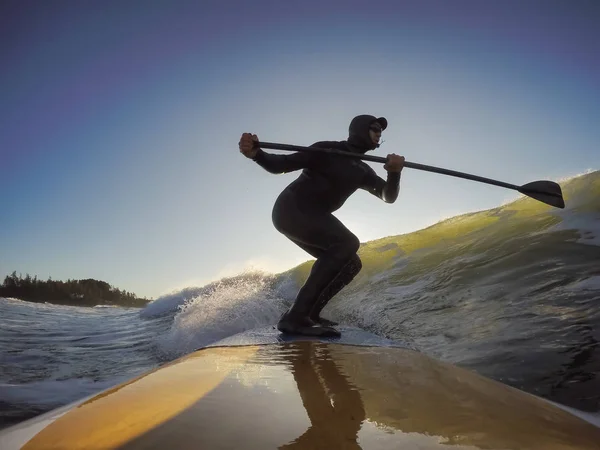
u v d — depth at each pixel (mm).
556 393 2318
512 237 6305
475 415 1081
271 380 1372
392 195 3150
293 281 8297
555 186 3486
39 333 7531
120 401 1109
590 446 967
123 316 10836
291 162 2953
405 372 1570
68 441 862
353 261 3014
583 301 3639
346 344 2307
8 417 2898
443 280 5637
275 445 833
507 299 4242
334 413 1035
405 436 905
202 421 954
